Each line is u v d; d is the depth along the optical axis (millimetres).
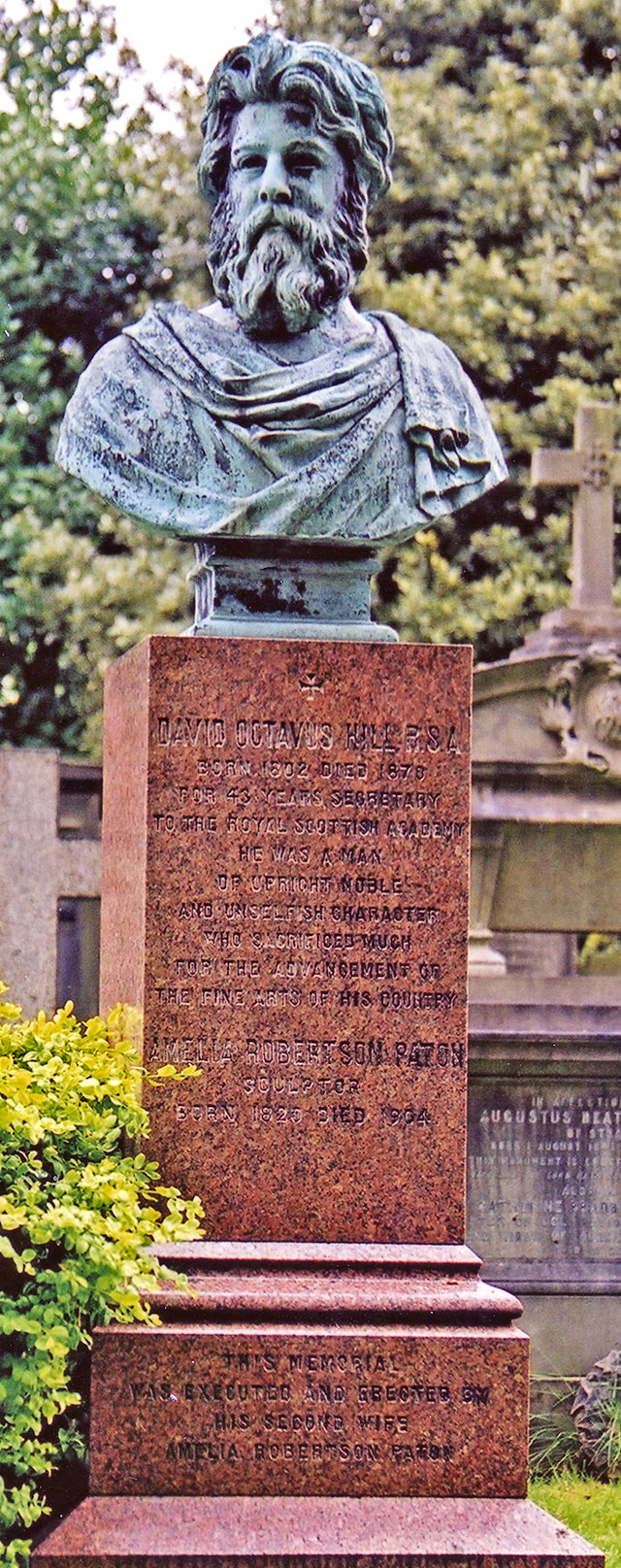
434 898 5176
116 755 5602
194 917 5109
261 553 5410
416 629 13648
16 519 13914
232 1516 4754
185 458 5359
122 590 13539
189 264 14648
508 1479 4895
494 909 9055
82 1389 4930
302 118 5445
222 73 5559
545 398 14586
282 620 5387
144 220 15000
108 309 15062
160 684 5098
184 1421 4840
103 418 5391
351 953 5148
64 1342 4605
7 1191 4836
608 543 9414
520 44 14914
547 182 14258
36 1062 5266
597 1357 7578
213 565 5398
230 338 5492
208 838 5113
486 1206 7660
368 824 5156
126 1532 4680
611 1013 8336
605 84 14344
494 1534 4742
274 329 5477
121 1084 5039
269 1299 4898
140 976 5141
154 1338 4832
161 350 5441
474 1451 4898
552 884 9047
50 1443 4891
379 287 13852
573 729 9000
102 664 13805
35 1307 4648
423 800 5172
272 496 5262
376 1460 4875
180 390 5391
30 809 8375
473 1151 7668
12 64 15484
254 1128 5125
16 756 8383
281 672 5133
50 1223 4578
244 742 5121
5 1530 4879
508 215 14281
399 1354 4891
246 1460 4852
